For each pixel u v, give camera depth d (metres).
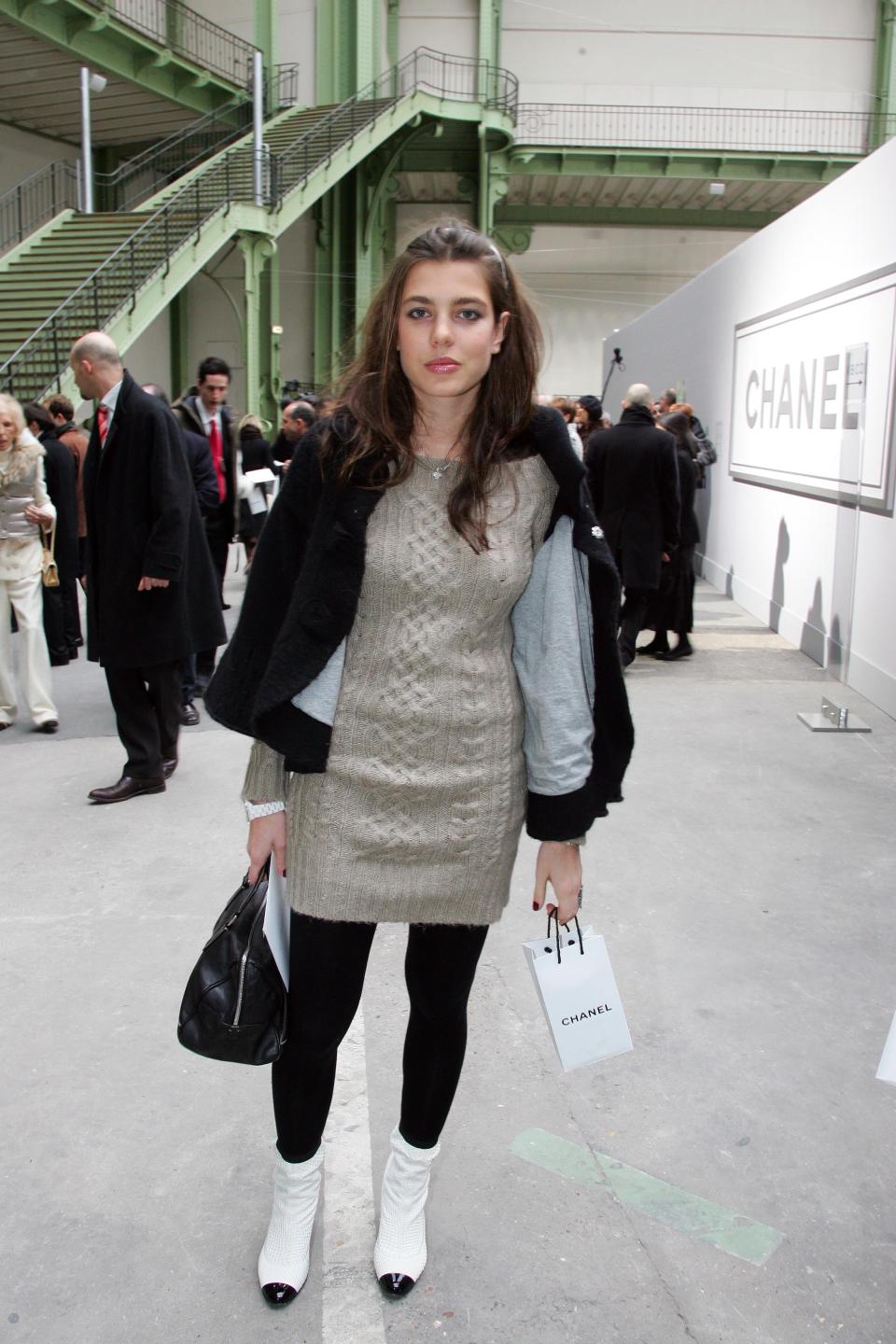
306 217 24.73
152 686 4.66
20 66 19.28
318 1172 1.95
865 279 6.52
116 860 3.85
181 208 17.50
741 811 4.39
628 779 4.77
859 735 5.52
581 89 24.50
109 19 18.34
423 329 1.52
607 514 6.75
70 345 14.20
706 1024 2.83
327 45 23.33
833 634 6.35
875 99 24.64
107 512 4.18
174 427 4.18
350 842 1.67
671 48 24.45
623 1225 2.10
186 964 3.11
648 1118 2.44
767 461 8.84
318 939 1.75
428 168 24.92
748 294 9.53
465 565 1.58
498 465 1.60
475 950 1.84
